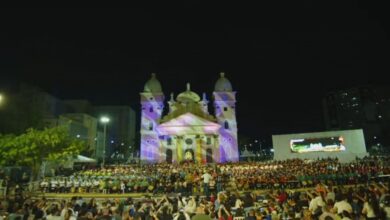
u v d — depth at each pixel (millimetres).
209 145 82500
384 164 47812
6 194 33688
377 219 15242
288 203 19109
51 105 93750
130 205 22484
